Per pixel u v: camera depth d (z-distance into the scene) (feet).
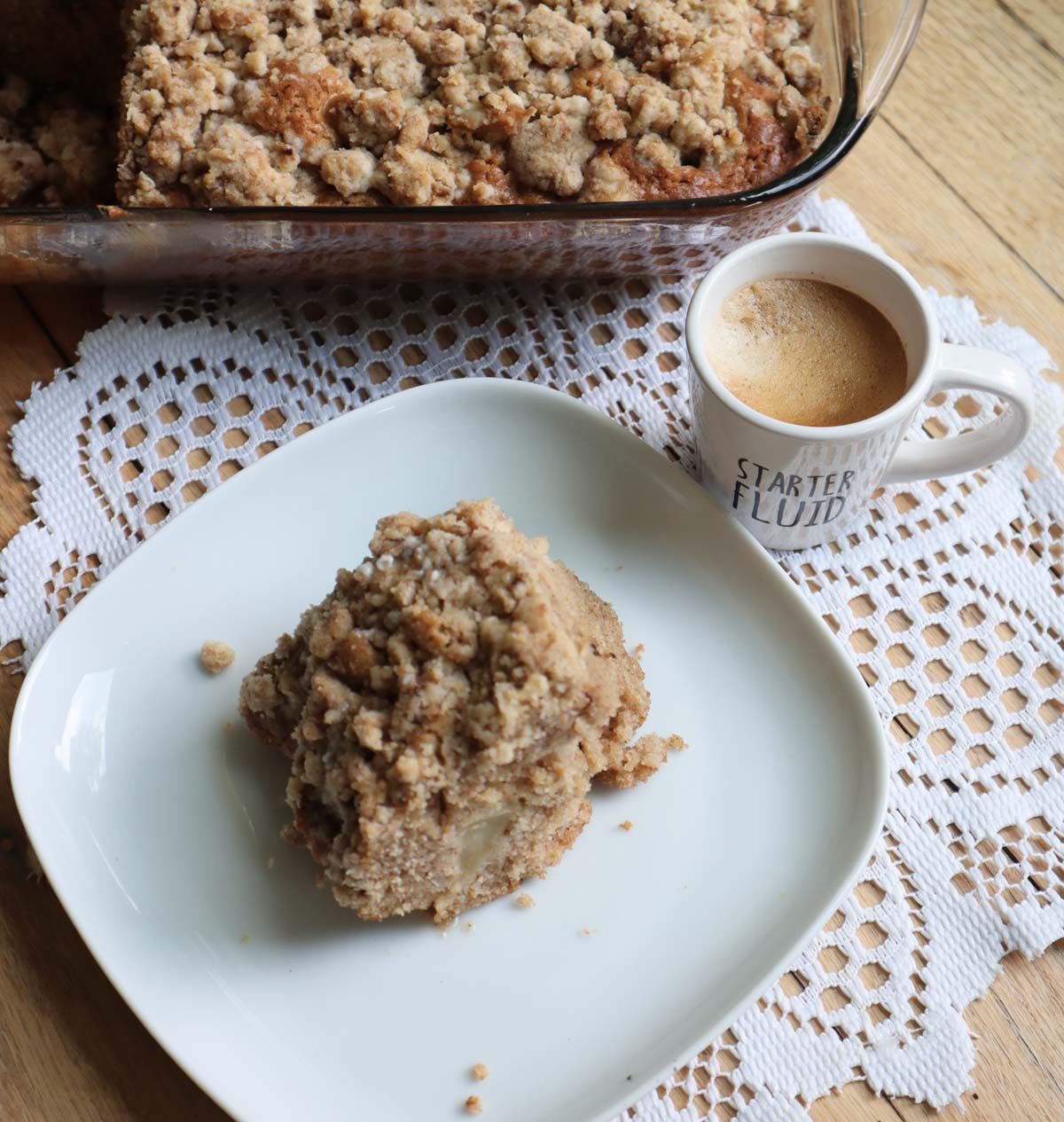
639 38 1.66
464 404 1.61
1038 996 1.48
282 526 1.58
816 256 1.52
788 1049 1.45
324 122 1.61
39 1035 1.44
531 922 1.46
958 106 1.82
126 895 1.45
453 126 1.62
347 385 1.69
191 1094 1.43
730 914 1.46
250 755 1.50
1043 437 1.67
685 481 1.58
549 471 1.61
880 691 1.58
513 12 1.66
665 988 1.43
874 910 1.50
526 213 1.53
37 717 1.48
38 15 1.70
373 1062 1.41
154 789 1.49
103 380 1.67
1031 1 1.86
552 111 1.62
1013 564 1.63
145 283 1.68
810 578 1.62
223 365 1.69
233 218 1.52
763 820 1.49
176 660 1.53
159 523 1.62
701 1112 1.44
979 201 1.78
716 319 1.52
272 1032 1.41
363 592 1.41
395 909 1.43
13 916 1.48
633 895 1.47
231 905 1.45
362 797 1.35
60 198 1.73
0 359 1.68
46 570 1.60
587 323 1.72
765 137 1.64
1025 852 1.52
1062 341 1.72
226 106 1.62
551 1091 1.40
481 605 1.37
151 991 1.41
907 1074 1.45
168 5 1.62
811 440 1.43
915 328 1.48
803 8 1.70
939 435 1.69
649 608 1.57
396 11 1.65
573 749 1.39
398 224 1.54
